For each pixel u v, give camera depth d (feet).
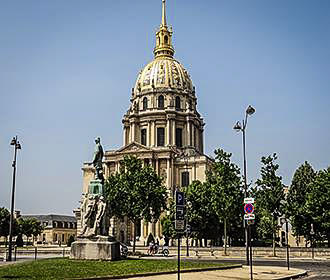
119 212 249.75
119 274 84.53
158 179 261.44
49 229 610.24
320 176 237.25
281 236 364.58
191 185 292.61
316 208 229.45
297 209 241.14
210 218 279.69
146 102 454.81
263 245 337.11
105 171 416.05
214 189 229.66
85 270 88.99
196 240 307.58
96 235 112.16
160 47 498.28
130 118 451.94
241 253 219.82
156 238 364.58
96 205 114.21
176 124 443.73
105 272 86.99
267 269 116.47
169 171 396.78
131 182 249.55
